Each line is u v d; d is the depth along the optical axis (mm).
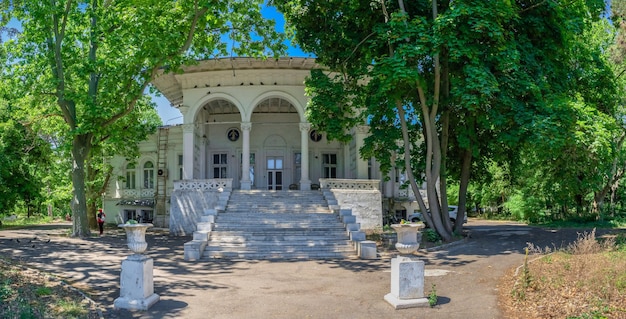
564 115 15781
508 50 15633
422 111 19312
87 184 29828
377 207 25938
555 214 32312
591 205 31281
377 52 19359
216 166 32875
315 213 21578
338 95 19453
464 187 20734
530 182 30672
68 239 20984
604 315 7617
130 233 9273
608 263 10258
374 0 18578
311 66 27672
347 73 20609
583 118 16375
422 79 16984
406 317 8367
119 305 8922
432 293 9242
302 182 28000
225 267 14109
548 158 20656
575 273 9922
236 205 23094
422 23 16391
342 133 19422
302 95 28297
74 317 8102
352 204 25609
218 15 20703
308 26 20094
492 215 42656
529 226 26453
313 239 17484
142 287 8977
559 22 17484
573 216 30094
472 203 46031
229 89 28328
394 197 31453
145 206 33062
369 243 15852
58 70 21375
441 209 19625
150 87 26047
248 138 28094
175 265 14453
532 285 9594
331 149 32625
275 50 22969
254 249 16594
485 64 16625
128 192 34031
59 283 10828
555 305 8391
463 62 17281
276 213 21516
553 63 18344
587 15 19859
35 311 8156
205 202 25609
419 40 15609
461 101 16109
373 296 9992
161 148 32812
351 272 13117
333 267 14039
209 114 33156
